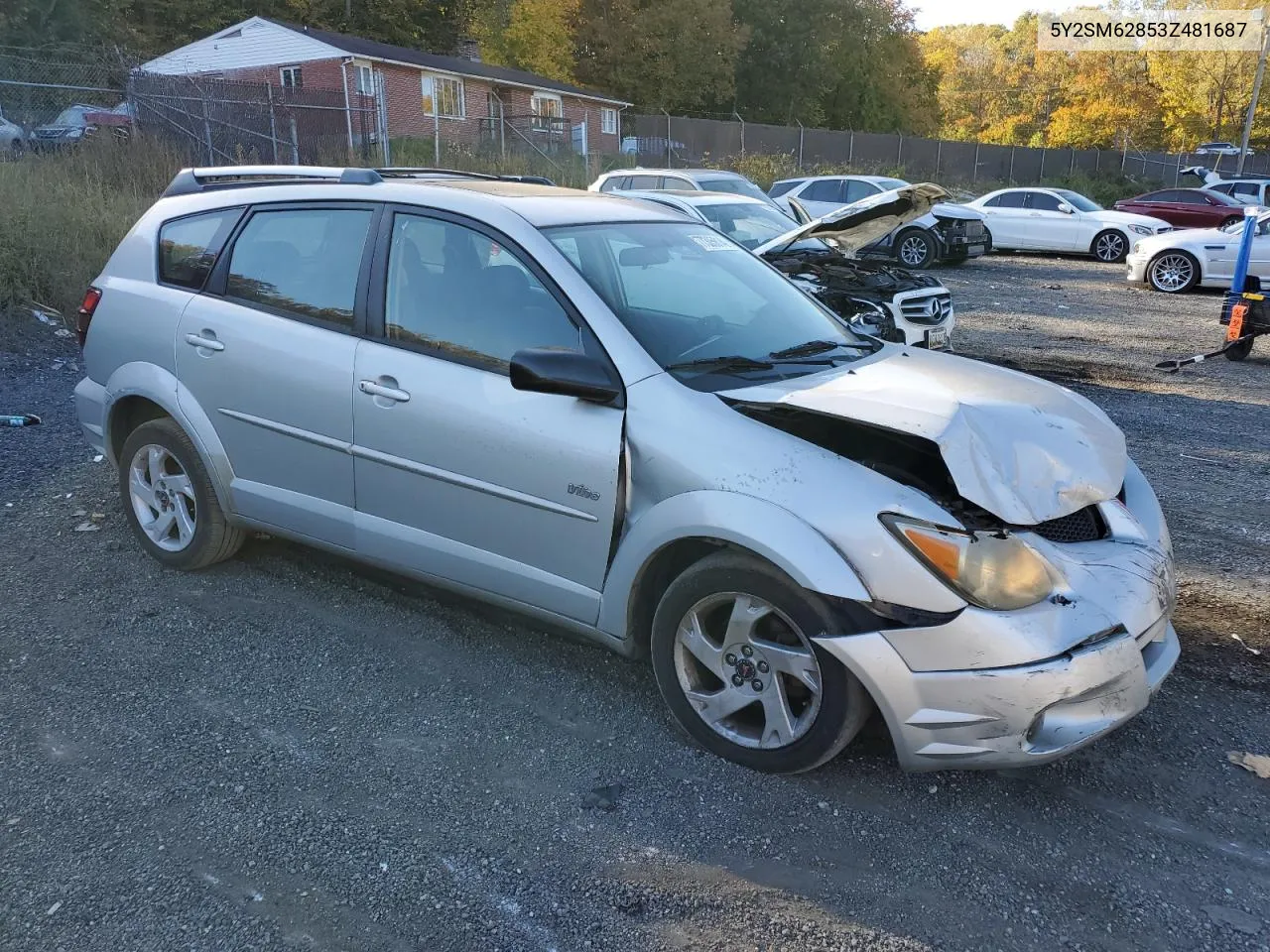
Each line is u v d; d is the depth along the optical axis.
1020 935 2.41
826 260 9.12
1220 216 22.64
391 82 31.86
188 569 4.35
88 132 15.16
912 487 2.81
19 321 8.91
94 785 2.89
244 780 2.93
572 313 3.27
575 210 3.75
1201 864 2.69
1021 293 16.00
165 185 13.89
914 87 60.38
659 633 3.12
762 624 2.97
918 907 2.49
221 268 4.10
